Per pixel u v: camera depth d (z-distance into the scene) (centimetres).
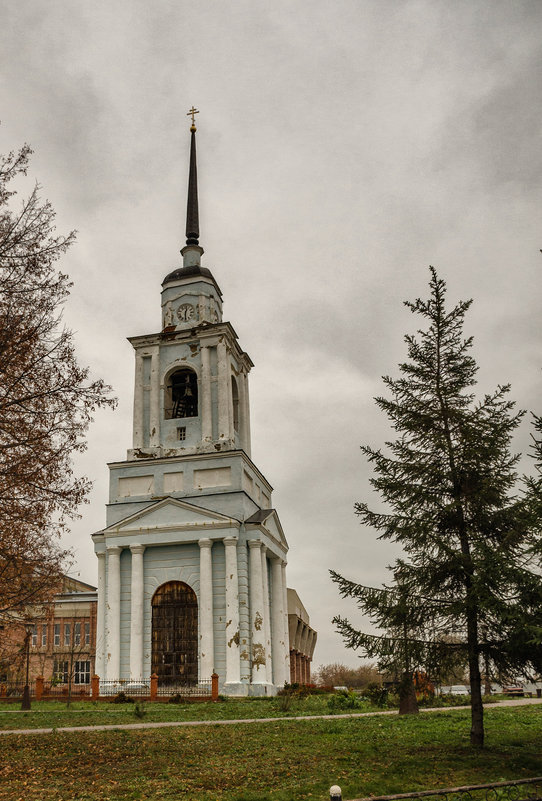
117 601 3731
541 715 2297
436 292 1653
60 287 1655
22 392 1571
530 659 1388
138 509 3909
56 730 1928
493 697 3841
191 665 3591
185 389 4278
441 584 1522
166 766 1395
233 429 4147
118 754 1528
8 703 3184
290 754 1506
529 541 1403
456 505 1492
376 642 1519
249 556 3750
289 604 5759
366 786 1166
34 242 1639
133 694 3462
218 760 1455
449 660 1503
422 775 1247
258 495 4300
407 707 2488
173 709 2664
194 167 4941
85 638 5331
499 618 1343
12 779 1287
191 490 3884
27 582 1630
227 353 4219
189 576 3731
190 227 4716
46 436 1568
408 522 1542
